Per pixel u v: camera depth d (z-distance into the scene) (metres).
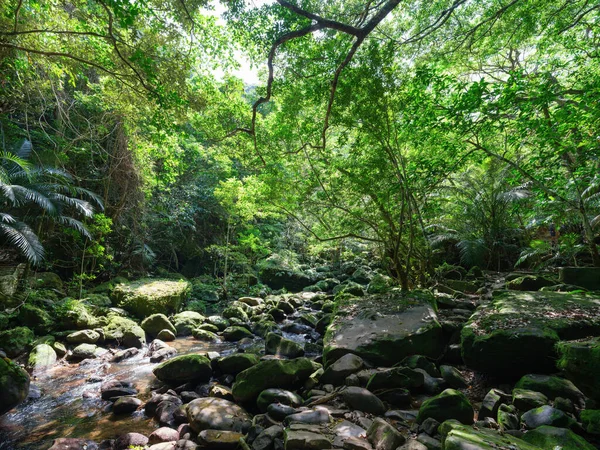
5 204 8.00
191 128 13.20
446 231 11.68
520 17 6.93
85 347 6.25
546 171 6.21
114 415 4.10
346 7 5.87
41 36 5.56
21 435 3.65
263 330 7.73
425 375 4.08
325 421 3.25
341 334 5.21
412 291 6.86
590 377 2.55
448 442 2.10
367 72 5.63
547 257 10.48
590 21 8.07
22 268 8.07
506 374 3.74
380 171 6.29
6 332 6.06
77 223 7.95
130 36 5.11
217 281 12.93
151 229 12.49
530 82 5.30
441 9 7.12
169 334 7.38
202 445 3.21
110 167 10.28
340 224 7.78
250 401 4.02
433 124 5.38
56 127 9.23
